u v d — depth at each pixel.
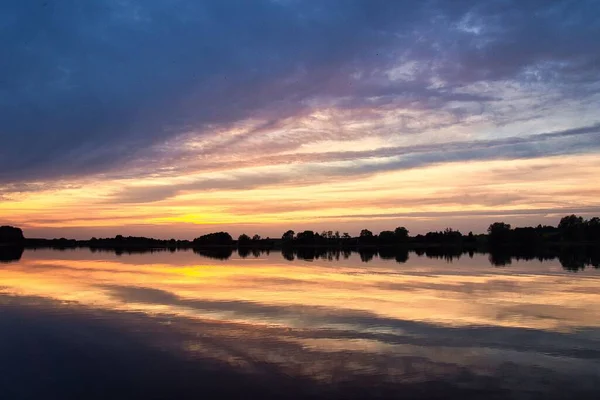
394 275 45.25
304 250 140.88
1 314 23.69
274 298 29.06
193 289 33.59
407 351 17.17
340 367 15.34
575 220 140.25
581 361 16.02
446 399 12.80
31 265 62.06
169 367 15.30
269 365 15.53
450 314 23.75
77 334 19.48
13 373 14.80
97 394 13.17
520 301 27.77
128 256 96.00
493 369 15.21
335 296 29.91
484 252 108.12
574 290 32.59
